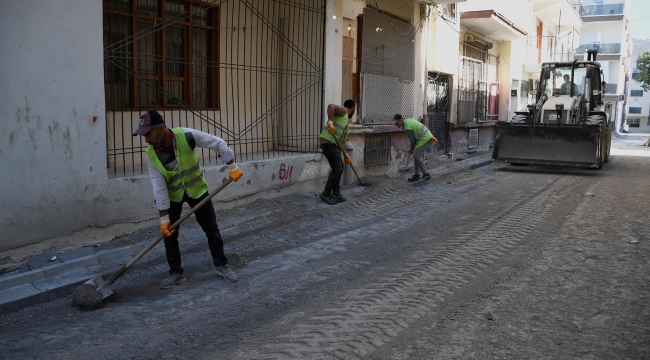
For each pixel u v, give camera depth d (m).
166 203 4.80
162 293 4.94
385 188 9.86
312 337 3.95
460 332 3.99
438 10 13.92
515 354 3.64
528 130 13.20
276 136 9.62
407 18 12.45
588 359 3.57
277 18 9.45
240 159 7.96
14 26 4.83
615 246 6.18
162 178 4.78
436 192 10.20
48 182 5.21
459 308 4.44
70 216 5.43
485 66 18.97
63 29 5.21
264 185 8.02
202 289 5.04
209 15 8.22
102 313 4.48
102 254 5.45
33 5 4.96
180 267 5.18
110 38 6.80
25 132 4.99
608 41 43.66
